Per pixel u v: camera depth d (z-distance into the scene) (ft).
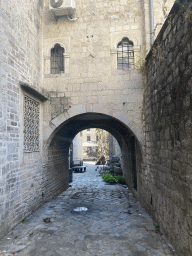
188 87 8.86
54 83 20.27
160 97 13.25
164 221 12.45
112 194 24.12
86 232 13.15
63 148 26.71
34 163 17.42
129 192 25.16
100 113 19.49
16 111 14.34
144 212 16.99
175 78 10.48
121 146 35.12
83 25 20.66
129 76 19.43
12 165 13.51
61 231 13.26
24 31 16.31
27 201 15.84
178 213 10.17
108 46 20.10
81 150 72.08
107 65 19.88
